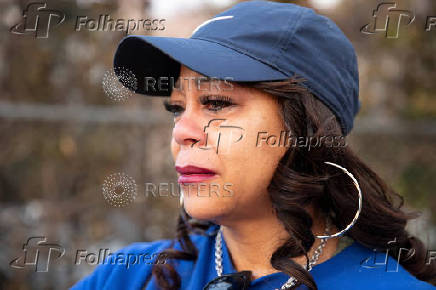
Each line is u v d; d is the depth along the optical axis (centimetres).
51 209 397
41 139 405
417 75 484
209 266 168
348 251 155
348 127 164
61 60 425
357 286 143
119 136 402
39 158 406
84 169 404
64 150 404
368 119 482
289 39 144
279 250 147
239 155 138
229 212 142
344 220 158
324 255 155
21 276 381
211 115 142
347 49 160
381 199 171
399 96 488
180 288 169
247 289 149
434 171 446
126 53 160
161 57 162
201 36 152
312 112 144
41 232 392
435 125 448
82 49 421
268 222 152
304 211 143
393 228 164
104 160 403
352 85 162
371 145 448
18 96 427
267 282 147
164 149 399
